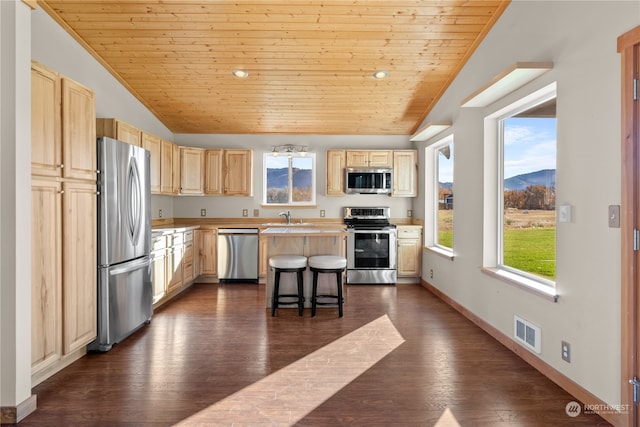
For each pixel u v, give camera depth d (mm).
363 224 5824
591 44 2119
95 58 3914
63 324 2525
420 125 5676
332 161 5809
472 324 3650
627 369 1868
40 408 2129
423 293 4977
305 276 4258
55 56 3322
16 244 2021
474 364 2723
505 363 2742
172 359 2814
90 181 2818
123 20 3381
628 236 1861
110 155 3016
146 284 3586
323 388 2367
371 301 4539
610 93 1987
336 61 4020
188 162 5477
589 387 2131
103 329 2932
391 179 5777
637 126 1832
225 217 6020
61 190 2508
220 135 6012
